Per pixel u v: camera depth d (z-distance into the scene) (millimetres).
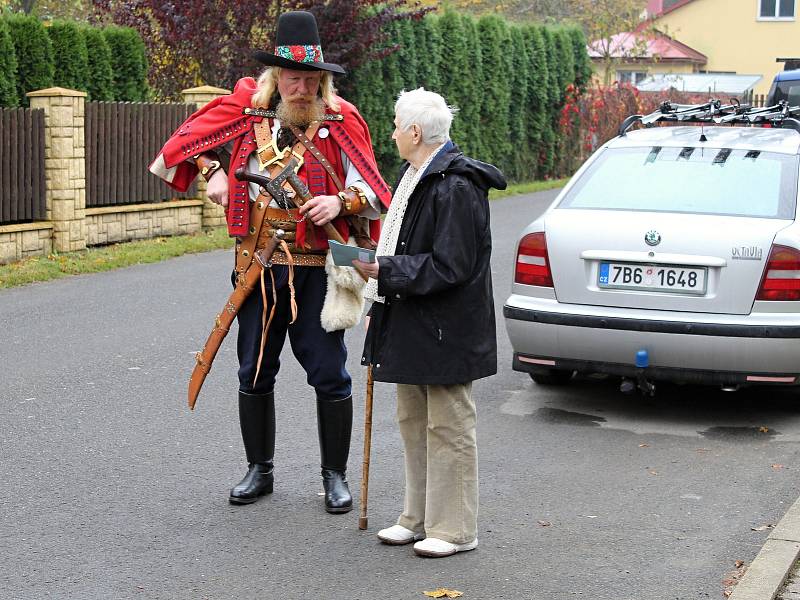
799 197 7199
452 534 5016
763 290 6754
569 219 7258
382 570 4848
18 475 6020
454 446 4984
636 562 4969
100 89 16312
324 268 5496
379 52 20656
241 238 5500
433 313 4852
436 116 4855
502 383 8250
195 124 5445
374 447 6641
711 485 6043
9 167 13219
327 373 5531
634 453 6602
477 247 4891
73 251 13938
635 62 43312
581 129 30594
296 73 5289
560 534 5305
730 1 49625
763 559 4898
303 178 5375
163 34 19953
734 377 6848
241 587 4660
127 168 15266
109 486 5875
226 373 8328
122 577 4746
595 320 7008
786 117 8508
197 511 5535
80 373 8234
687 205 7250
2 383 7918
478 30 25750
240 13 19547
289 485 5941
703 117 8617
